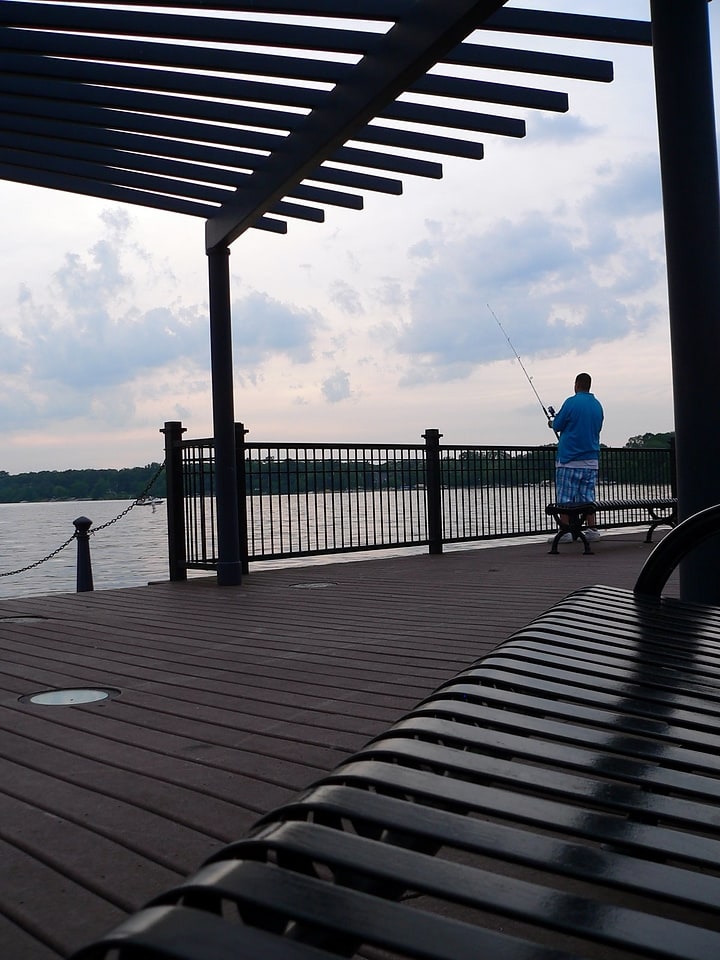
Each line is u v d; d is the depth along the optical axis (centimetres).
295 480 838
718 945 72
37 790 229
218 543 708
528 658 173
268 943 60
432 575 742
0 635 494
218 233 643
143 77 432
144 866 180
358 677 357
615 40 392
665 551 262
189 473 766
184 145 523
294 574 783
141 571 1335
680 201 306
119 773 242
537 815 99
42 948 148
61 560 1708
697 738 131
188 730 285
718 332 304
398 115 458
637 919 75
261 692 336
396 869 79
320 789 99
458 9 329
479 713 136
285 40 395
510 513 1057
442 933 68
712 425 304
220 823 203
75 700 334
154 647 443
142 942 60
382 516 927
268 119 476
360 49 396
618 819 100
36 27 388
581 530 895
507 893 77
